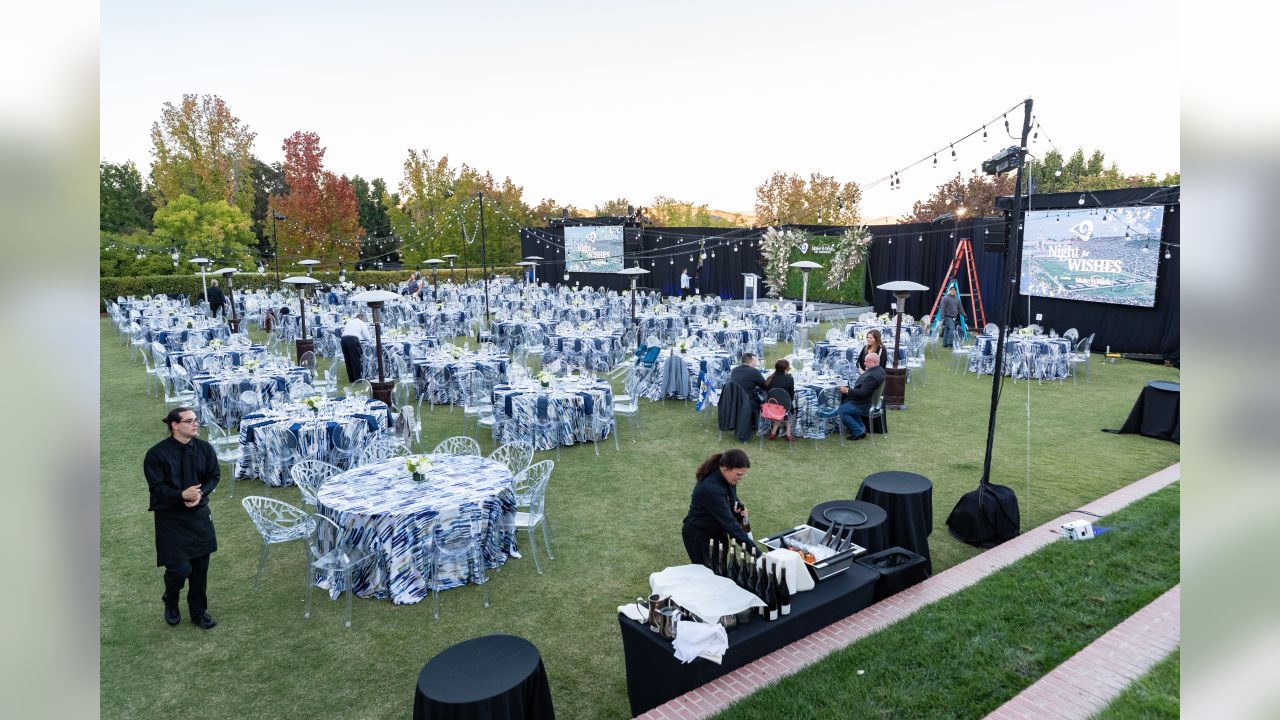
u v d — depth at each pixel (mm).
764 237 26047
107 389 12750
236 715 4277
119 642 5020
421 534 5535
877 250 23891
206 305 20906
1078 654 4301
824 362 13164
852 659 4344
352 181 48312
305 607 5488
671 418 10875
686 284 26797
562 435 9344
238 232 30344
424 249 35594
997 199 17906
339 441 7938
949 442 9484
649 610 4137
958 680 4148
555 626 5207
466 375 11219
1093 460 8711
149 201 36938
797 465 8586
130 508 7371
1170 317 14766
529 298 24016
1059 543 6023
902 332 14227
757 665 4281
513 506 6109
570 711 4301
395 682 4590
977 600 5082
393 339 13844
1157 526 6285
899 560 5477
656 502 7484
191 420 4988
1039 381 13180
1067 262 16438
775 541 5148
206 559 5160
